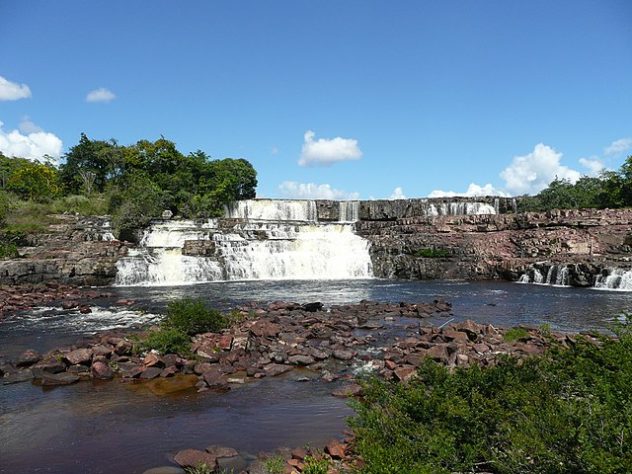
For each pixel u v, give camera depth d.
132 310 24.47
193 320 17.34
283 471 7.65
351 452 8.19
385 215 55.44
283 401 11.13
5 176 60.38
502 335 16.73
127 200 49.84
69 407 10.78
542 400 6.89
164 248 39.59
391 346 15.87
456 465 6.36
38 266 33.56
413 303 25.89
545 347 14.31
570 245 40.41
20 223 40.94
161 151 65.44
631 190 53.06
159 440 9.07
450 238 45.06
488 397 7.67
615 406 6.17
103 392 11.77
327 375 12.77
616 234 40.06
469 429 6.77
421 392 7.84
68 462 8.20
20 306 25.48
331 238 46.84
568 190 59.19
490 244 43.53
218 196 57.91
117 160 65.50
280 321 19.83
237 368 13.52
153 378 12.82
